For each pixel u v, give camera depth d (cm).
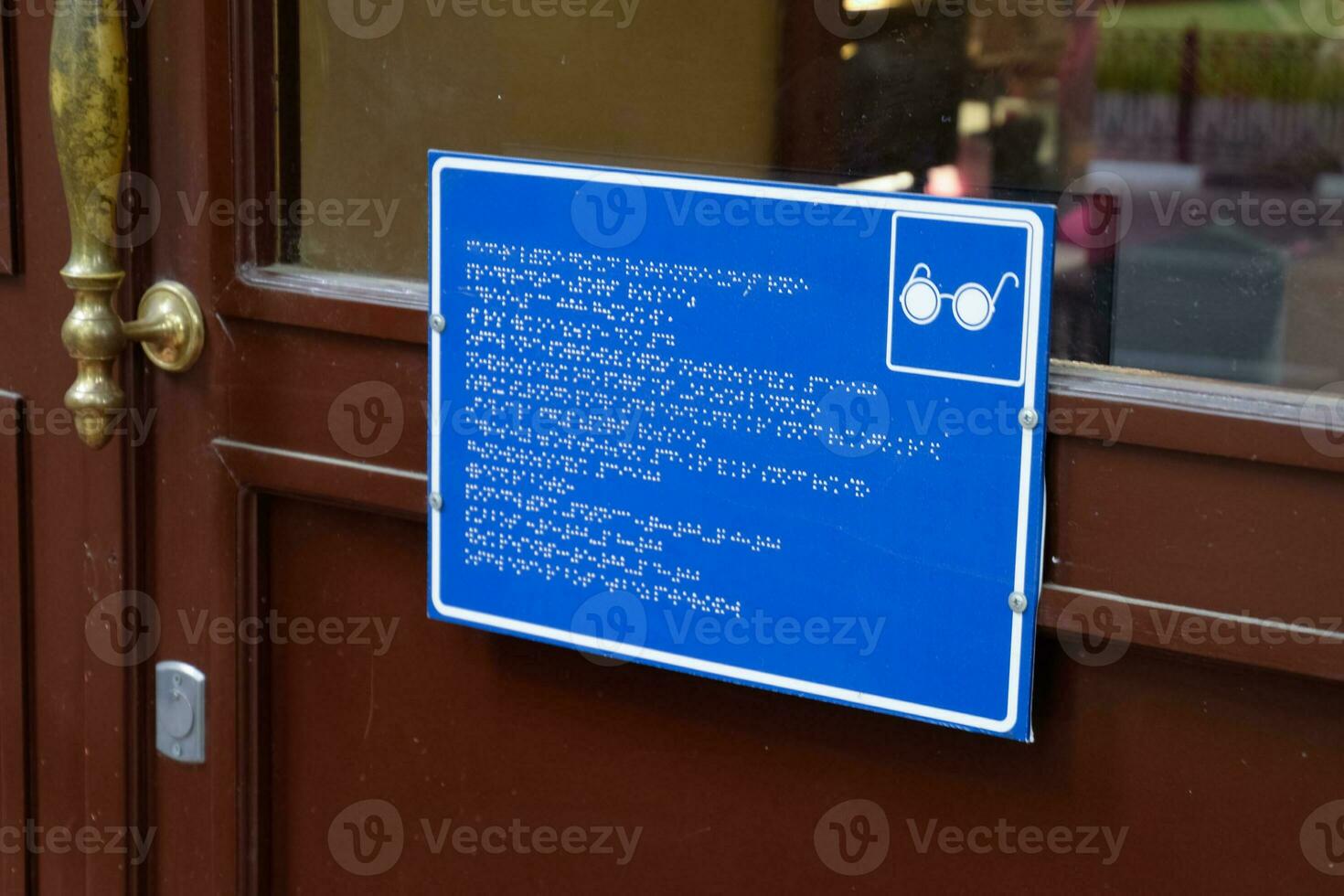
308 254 126
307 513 130
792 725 114
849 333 101
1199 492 96
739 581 108
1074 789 105
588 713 121
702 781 118
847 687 105
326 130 123
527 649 122
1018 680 100
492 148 118
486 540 117
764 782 115
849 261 100
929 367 99
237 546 131
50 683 142
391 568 127
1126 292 99
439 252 114
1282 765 98
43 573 140
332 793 134
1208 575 97
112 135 117
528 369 113
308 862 136
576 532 113
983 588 100
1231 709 99
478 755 127
